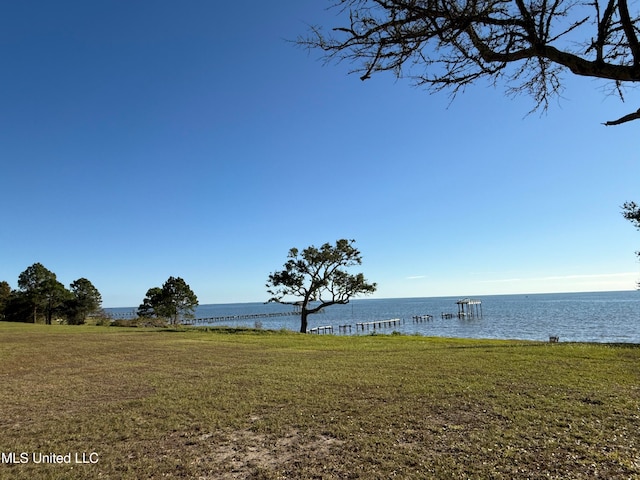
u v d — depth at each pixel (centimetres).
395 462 521
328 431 652
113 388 1023
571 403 770
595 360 1323
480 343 2123
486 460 515
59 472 522
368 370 1220
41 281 6172
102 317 6975
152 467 532
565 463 497
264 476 497
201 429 681
